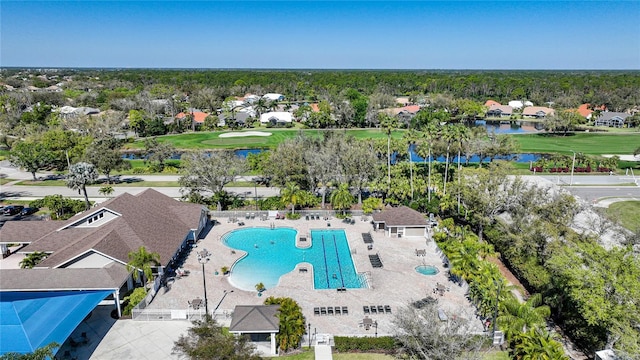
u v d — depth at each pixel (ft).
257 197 252.42
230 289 148.36
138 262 137.18
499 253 175.01
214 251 178.09
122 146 418.72
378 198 234.17
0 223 207.82
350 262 171.12
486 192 183.32
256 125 554.46
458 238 183.52
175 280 153.58
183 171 229.45
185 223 182.80
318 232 201.98
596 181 288.30
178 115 540.93
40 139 348.79
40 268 137.69
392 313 133.08
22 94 623.77
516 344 108.27
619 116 533.96
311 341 118.83
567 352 114.11
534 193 172.14
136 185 282.36
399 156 307.99
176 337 120.67
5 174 314.76
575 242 142.20
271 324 112.68
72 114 491.31
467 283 147.64
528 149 394.32
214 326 102.73
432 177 259.60
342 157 233.76
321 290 147.95
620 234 162.40
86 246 145.07
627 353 90.94
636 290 99.55
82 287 128.06
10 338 102.53
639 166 328.70
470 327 121.80
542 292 132.46
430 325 103.86
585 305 104.47
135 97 634.02
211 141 444.55
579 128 517.55
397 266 165.99
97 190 269.64
